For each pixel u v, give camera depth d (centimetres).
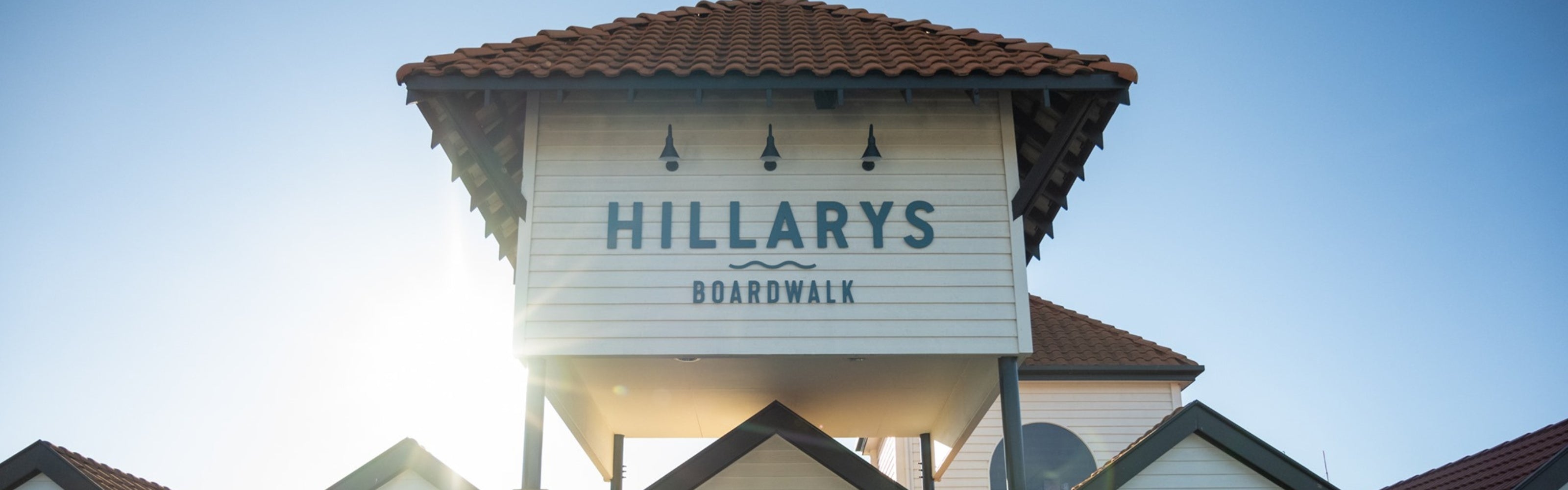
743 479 1134
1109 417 1969
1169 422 1155
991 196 1183
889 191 1182
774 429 1139
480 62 1149
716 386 1359
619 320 1129
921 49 1227
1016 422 1123
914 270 1153
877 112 1210
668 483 1121
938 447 1725
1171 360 1980
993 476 1934
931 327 1135
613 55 1184
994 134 1208
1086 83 1122
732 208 1170
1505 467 1444
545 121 1199
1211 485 1145
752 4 1474
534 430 1102
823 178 1184
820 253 1155
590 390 1384
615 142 1192
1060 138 1159
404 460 1092
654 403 1452
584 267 1146
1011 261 1160
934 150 1198
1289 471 1136
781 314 1134
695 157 1189
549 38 1259
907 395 1405
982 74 1120
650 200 1172
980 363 1207
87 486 1077
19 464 1078
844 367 1257
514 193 1163
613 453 1628
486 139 1162
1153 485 1144
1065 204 1358
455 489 1092
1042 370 1930
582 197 1171
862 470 1123
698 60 1144
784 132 1201
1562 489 1165
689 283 1142
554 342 1120
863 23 1390
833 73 1119
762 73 1116
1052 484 1927
